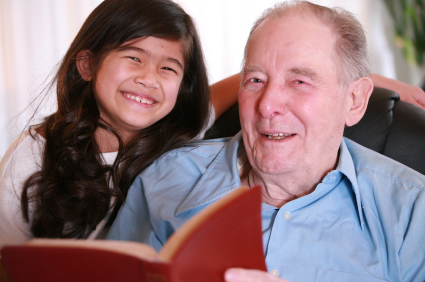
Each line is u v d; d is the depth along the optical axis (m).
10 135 2.29
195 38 1.26
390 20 3.28
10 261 0.51
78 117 1.16
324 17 0.86
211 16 2.97
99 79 1.11
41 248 0.48
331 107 0.85
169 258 0.43
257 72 0.88
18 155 1.15
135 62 1.11
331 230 0.86
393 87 1.43
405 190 0.87
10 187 1.11
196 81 1.31
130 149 1.18
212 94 1.50
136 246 0.48
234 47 3.02
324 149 0.88
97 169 1.15
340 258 0.83
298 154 0.86
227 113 1.41
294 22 0.85
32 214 1.14
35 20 2.70
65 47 2.74
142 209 1.04
